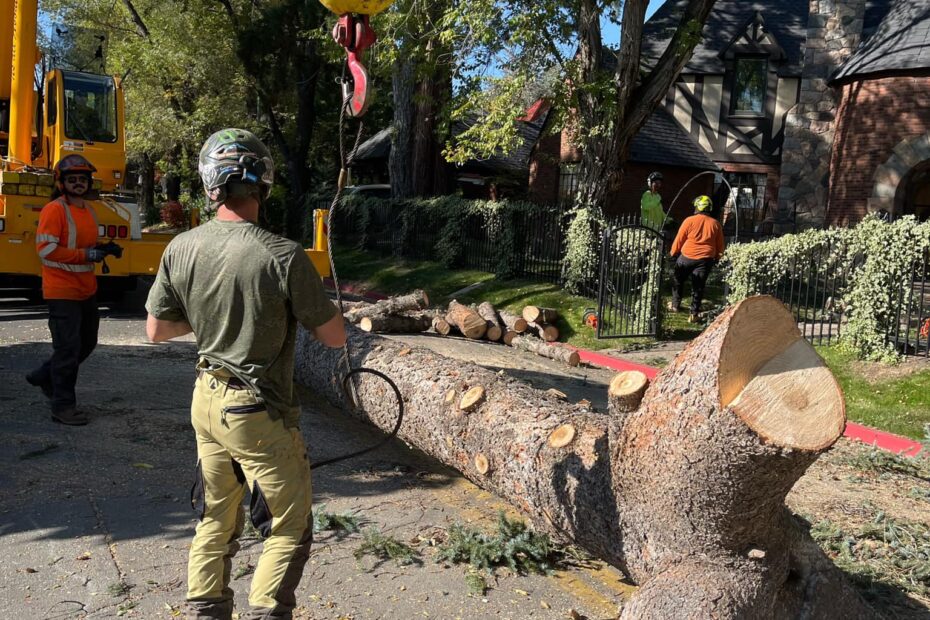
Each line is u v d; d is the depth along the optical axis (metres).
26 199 9.41
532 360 9.45
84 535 3.79
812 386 2.47
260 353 2.59
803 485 5.17
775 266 9.60
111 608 3.17
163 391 6.55
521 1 11.52
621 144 12.63
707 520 2.66
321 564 3.67
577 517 3.25
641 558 2.95
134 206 10.45
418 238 17.80
